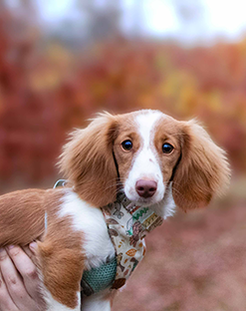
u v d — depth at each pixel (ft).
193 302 14.60
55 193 8.07
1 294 7.36
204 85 23.98
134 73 22.15
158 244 19.24
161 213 8.11
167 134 7.81
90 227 7.34
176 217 22.66
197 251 18.28
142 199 6.98
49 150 18.98
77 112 19.90
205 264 16.81
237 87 24.25
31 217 7.79
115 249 7.38
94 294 8.18
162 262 17.37
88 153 7.99
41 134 18.99
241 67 24.35
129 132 7.72
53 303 7.13
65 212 7.55
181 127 8.29
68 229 7.34
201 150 8.38
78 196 7.85
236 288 15.40
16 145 18.67
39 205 7.93
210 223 21.77
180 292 15.10
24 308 7.29
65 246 7.25
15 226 7.74
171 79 23.00
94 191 7.69
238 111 23.52
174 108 22.77
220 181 8.63
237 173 26.05
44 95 19.60
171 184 8.20
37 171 19.03
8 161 18.65
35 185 19.15
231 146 24.11
